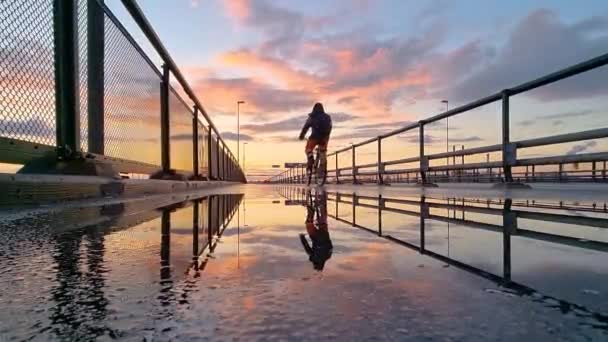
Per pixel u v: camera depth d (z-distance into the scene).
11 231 2.82
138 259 1.87
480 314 1.09
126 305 1.19
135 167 7.49
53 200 4.69
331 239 2.43
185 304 1.19
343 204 5.61
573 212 3.89
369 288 1.34
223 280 1.46
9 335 0.97
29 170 4.84
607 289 1.31
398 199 6.36
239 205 5.63
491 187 7.71
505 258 1.83
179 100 11.80
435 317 1.07
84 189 5.38
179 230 2.90
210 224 3.28
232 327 1.01
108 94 6.16
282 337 0.95
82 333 0.98
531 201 5.36
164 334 0.97
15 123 4.02
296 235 2.64
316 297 1.24
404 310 1.12
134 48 7.34
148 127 8.38
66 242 2.35
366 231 2.80
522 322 1.03
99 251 2.06
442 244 2.23
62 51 4.97
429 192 8.30
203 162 16.95
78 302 1.22
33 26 4.30
